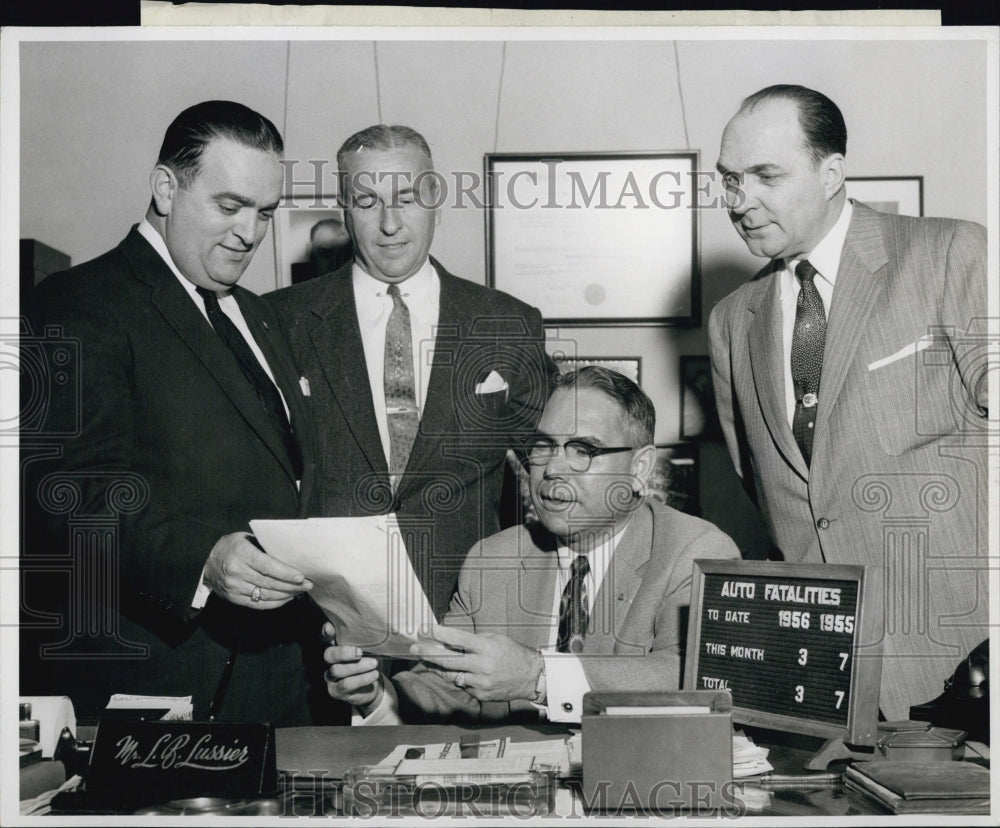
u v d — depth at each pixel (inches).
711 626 75.9
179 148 99.8
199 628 98.4
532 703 87.5
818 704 69.9
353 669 80.2
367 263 102.9
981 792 62.6
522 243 105.3
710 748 65.2
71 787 71.8
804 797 65.6
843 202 98.4
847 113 105.1
